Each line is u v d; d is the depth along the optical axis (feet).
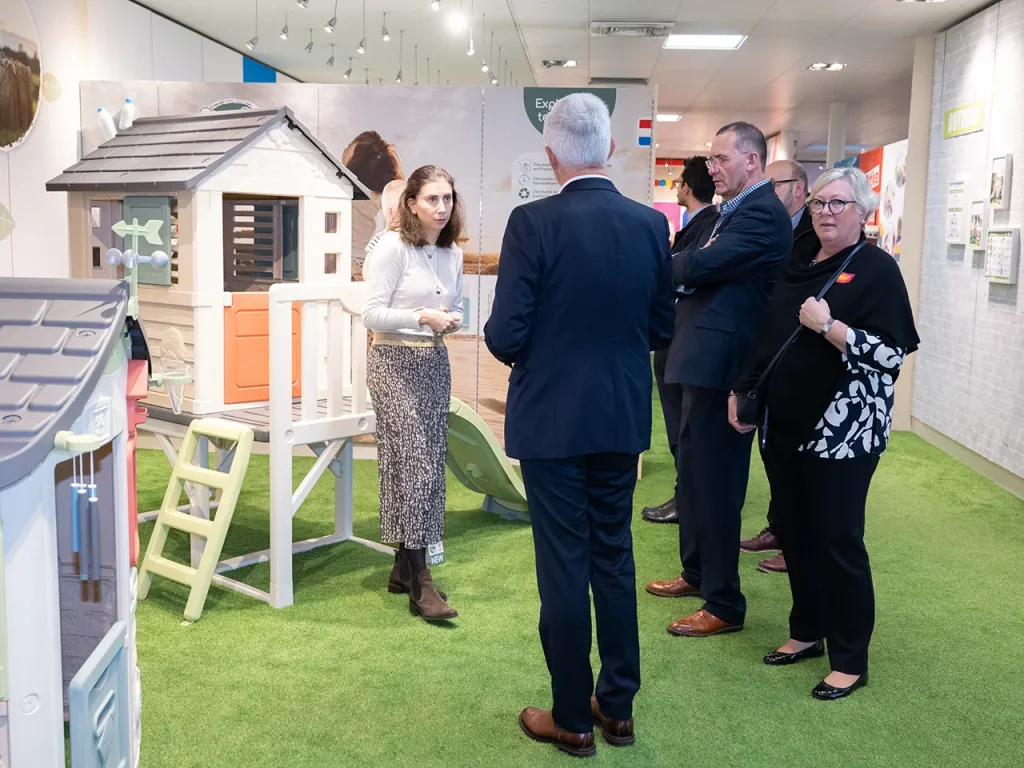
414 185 10.29
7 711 4.86
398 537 10.73
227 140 12.21
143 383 6.15
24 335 5.28
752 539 13.62
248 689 8.90
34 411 4.83
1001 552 13.82
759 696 8.92
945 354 21.75
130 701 6.16
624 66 32.35
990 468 18.78
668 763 7.70
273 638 10.11
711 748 7.96
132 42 25.32
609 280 7.22
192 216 11.73
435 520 10.80
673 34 27.17
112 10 24.18
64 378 5.01
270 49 32.50
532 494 7.51
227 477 10.95
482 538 13.94
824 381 8.35
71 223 13.50
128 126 14.88
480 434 13.20
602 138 7.43
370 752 7.80
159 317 12.37
